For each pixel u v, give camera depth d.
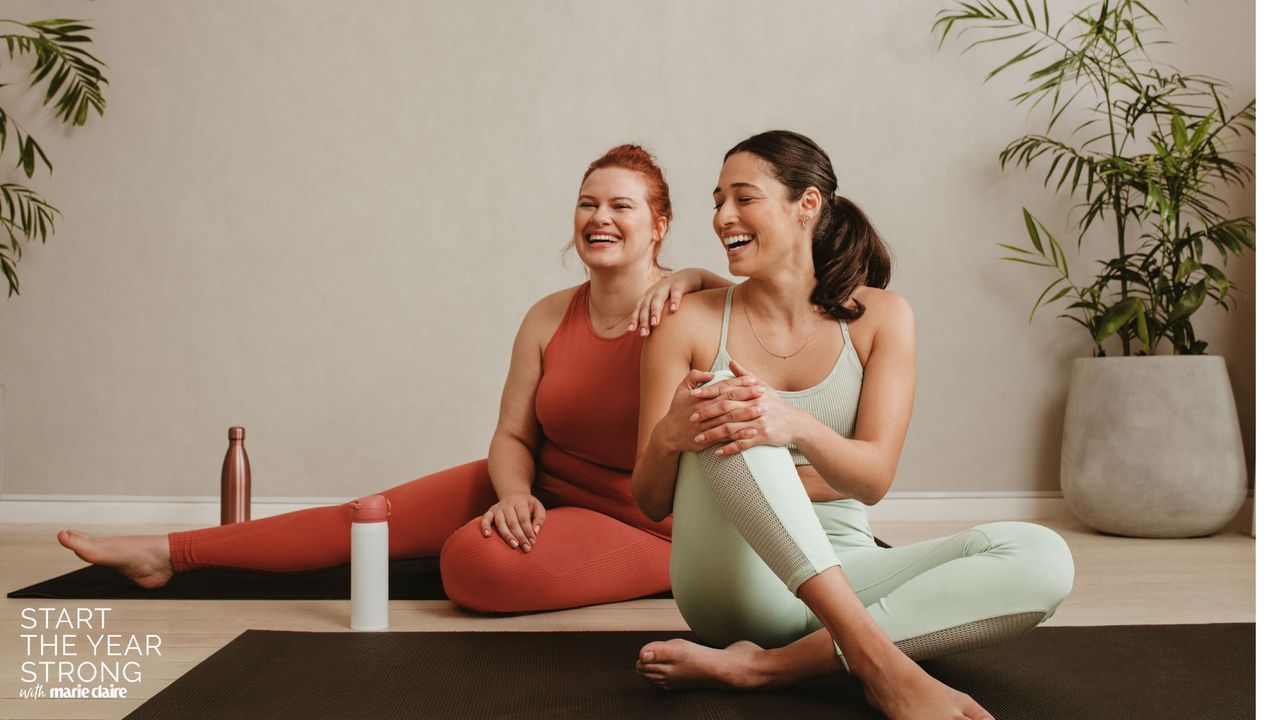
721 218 1.49
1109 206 3.55
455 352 3.50
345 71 3.49
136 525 3.39
